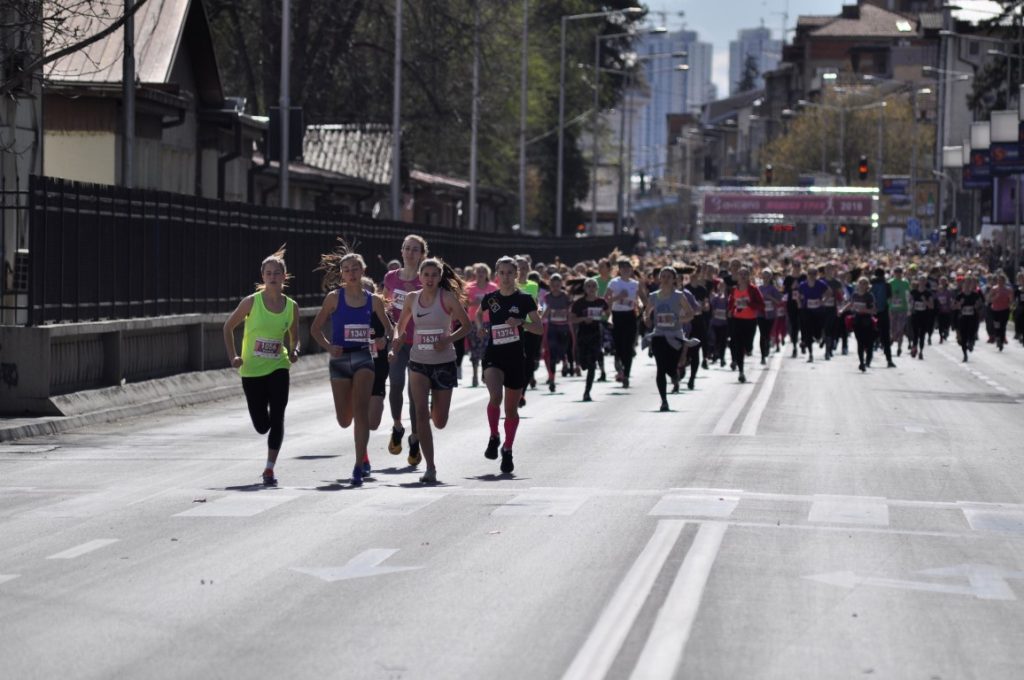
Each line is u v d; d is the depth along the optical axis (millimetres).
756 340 130875
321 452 47438
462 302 40594
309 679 20203
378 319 43000
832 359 105750
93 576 27219
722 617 23875
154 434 53312
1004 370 96688
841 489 39094
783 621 23703
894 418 61156
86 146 91438
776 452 47750
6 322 67188
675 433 53781
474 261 139375
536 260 176500
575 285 75812
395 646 21953
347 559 28703
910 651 21969
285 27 97938
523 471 42469
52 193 56062
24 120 72750
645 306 64562
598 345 68500
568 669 20641
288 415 61281
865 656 21641
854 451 48500
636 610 24266
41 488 39000
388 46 149000
